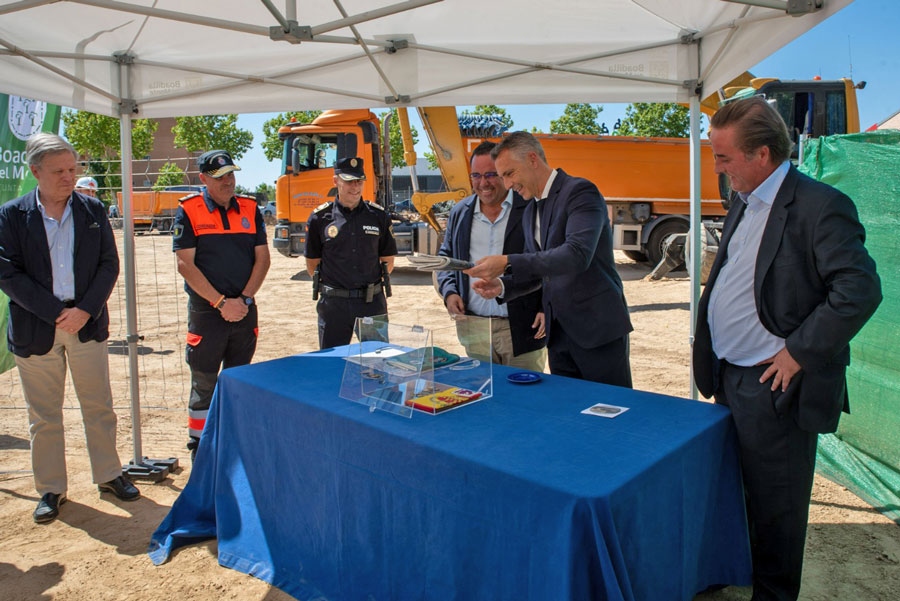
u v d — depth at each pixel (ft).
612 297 8.45
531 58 10.43
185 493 9.14
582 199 8.03
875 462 10.54
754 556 6.84
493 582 5.16
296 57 10.81
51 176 9.10
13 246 9.29
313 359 9.38
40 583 8.02
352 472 6.48
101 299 9.86
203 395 11.39
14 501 10.50
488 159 10.01
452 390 7.37
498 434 5.91
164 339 23.93
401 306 28.84
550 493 4.69
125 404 15.99
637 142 36.06
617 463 5.16
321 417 6.81
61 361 9.93
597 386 7.73
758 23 8.14
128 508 10.22
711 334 6.93
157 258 50.75
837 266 5.62
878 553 8.46
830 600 7.45
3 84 9.59
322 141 34.78
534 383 7.88
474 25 9.74
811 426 5.99
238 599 7.52
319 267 12.46
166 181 64.59
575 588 4.50
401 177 134.82
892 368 10.19
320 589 7.11
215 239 11.09
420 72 10.94
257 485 8.07
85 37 9.97
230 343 11.57
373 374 7.06
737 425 6.47
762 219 6.27
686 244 28.22
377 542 6.27
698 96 9.97
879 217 10.32
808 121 29.89
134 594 7.72
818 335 5.63
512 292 9.21
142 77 11.06
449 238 11.16
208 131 93.25
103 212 10.15
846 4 6.54
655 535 5.27
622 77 10.09
